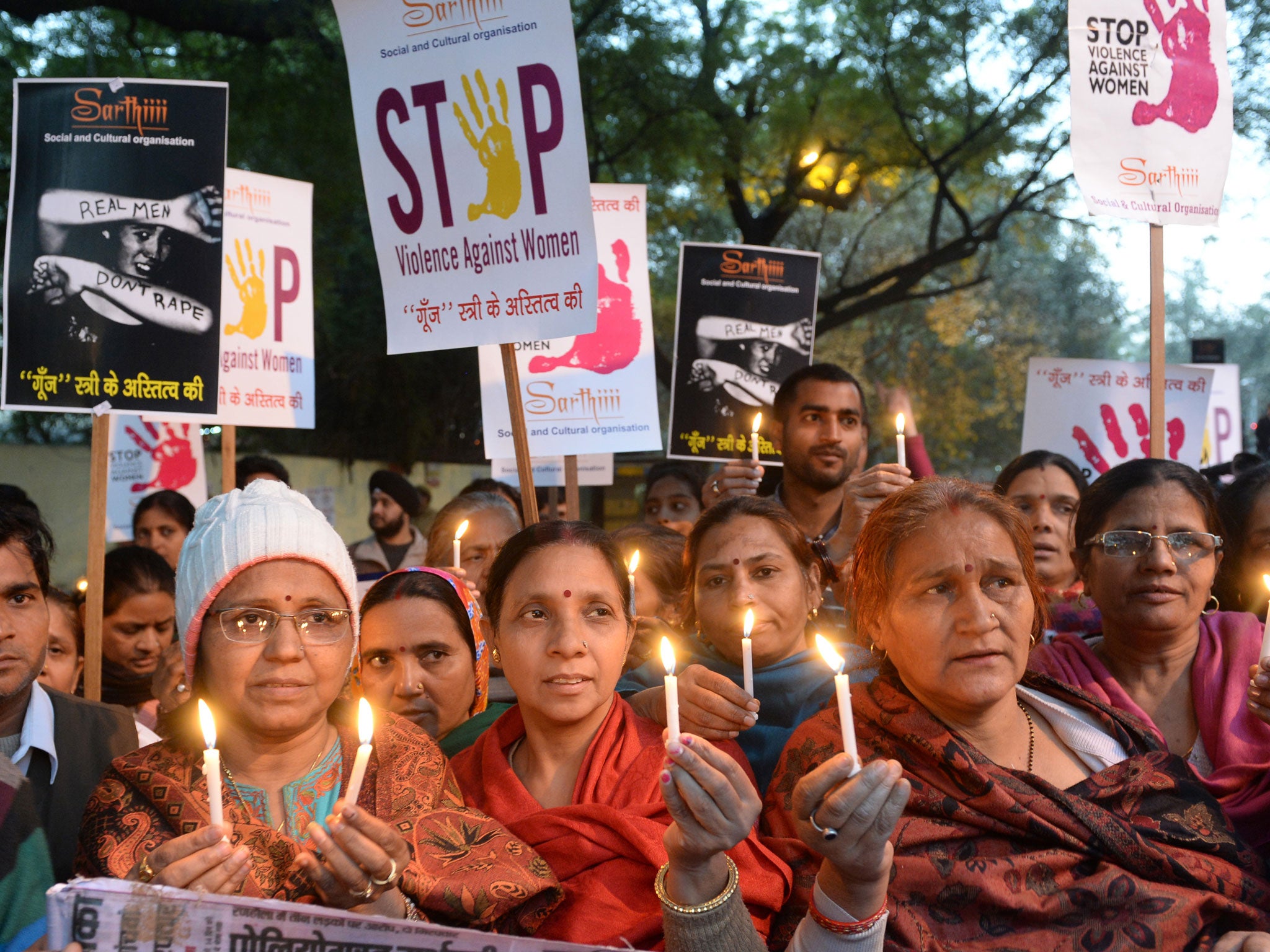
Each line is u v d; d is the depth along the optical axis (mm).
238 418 5180
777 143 15023
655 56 14258
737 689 2629
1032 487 4742
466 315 3668
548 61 3584
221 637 2230
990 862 2357
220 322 4047
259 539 2258
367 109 3766
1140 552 2990
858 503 3723
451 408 16719
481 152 3648
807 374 4781
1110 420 5926
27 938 1908
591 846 2393
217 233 4055
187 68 13242
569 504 4941
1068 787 2531
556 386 4949
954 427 25438
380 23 3748
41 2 11078
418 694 3123
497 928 2307
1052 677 2852
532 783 2637
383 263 3756
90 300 3953
